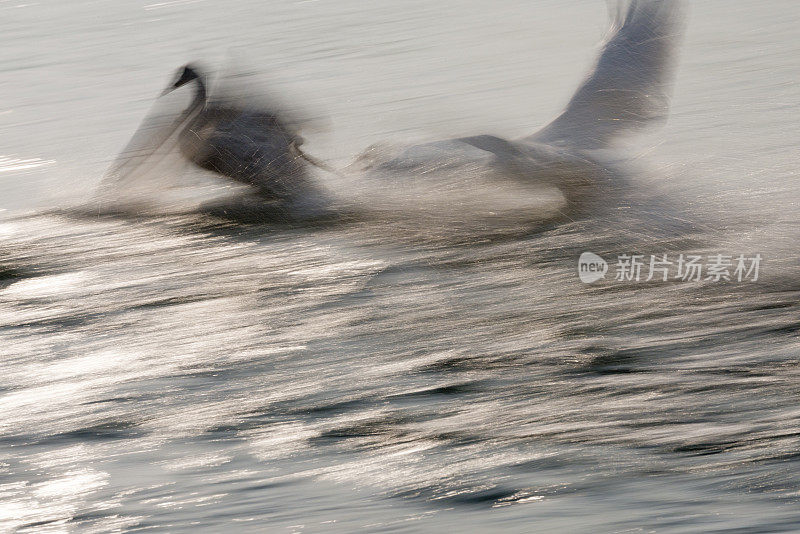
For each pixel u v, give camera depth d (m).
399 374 13.30
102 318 15.89
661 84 20.84
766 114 24.31
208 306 16.16
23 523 10.38
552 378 12.92
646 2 21.50
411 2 45.66
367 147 23.34
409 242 18.36
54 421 12.50
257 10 46.78
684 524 9.72
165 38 42.50
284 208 20.08
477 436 11.59
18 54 41.50
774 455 10.73
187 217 20.28
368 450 11.42
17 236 20.05
